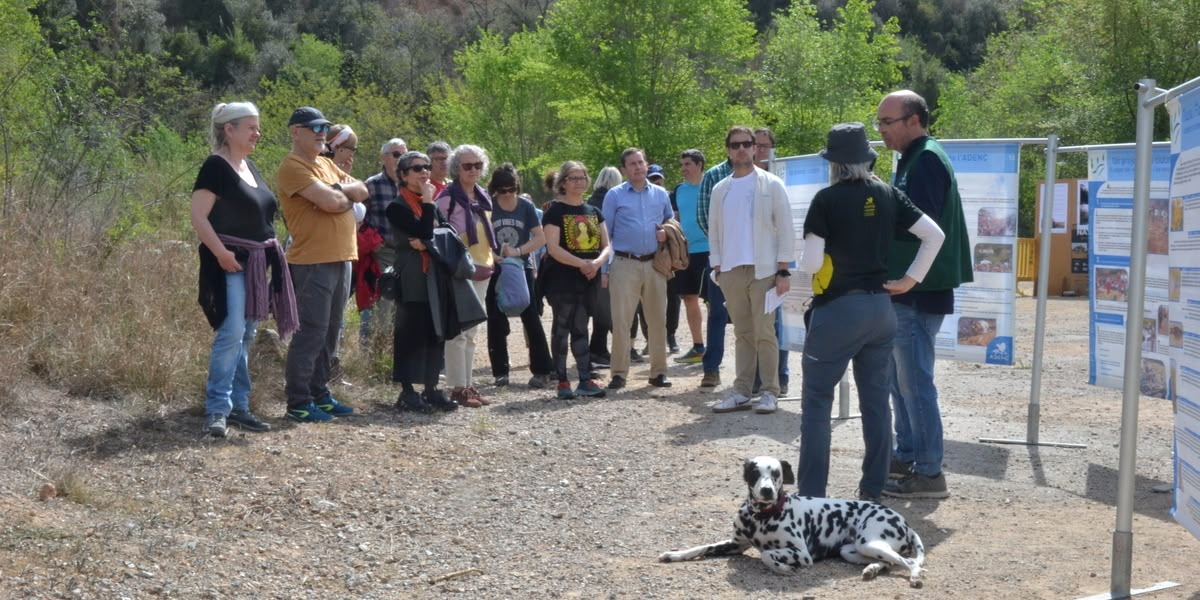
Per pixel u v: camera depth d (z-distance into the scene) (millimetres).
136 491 5781
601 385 10078
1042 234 7648
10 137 11055
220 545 5152
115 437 6625
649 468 6969
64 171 11203
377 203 9578
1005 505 6137
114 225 10508
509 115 43156
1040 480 6703
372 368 9398
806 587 4719
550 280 9281
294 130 7484
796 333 8773
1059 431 8109
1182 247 4398
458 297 8258
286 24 66875
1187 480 4371
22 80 11773
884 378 5754
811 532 5055
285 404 8094
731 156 8570
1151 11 29062
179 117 20938
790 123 38344
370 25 69750
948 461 7188
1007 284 7805
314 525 5621
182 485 5969
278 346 9055
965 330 7969
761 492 4828
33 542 4777
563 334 9266
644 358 12055
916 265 5578
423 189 8227
